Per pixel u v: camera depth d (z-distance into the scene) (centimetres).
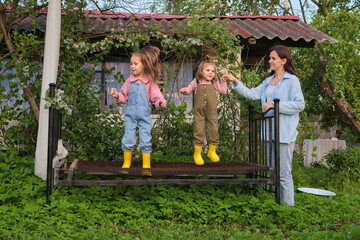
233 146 591
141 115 402
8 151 558
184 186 497
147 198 444
